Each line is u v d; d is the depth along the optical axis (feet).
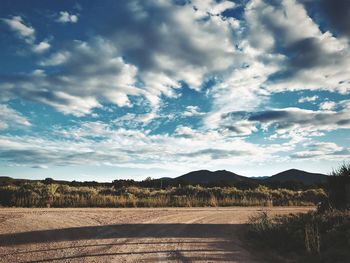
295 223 50.29
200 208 94.63
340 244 37.11
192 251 38.24
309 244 38.17
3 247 36.96
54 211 70.03
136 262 32.48
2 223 50.29
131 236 46.32
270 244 42.88
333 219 47.91
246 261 34.65
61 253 35.45
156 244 41.50
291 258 36.78
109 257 34.24
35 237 42.65
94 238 44.01
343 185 65.16
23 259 32.68
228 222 64.95
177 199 111.55
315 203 122.62
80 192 112.37
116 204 96.58
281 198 130.72
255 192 134.21
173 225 57.67
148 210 80.94
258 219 61.98
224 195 127.13
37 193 99.71
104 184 189.47
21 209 72.74
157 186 194.49
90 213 69.36
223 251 39.06
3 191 96.99
